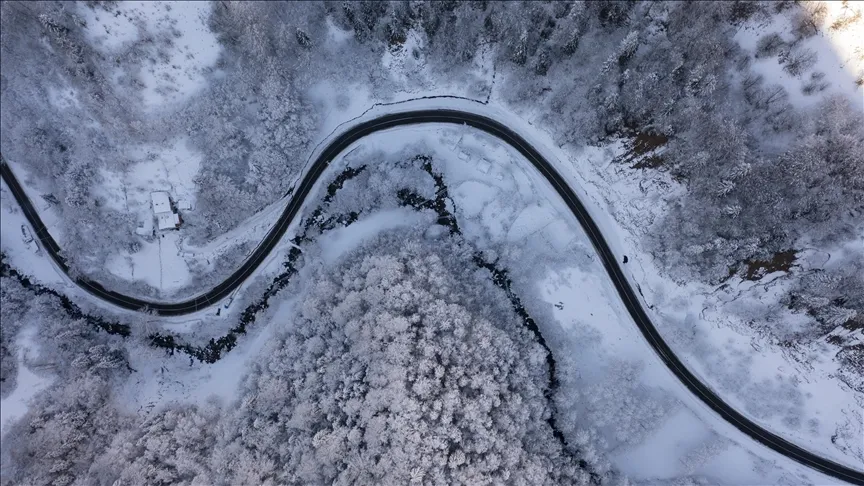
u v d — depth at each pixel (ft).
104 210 220.23
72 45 197.67
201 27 207.10
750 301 194.39
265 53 202.28
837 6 181.16
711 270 191.83
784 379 194.80
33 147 215.92
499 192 220.43
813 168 170.40
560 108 209.97
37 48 208.13
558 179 218.59
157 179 218.79
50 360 222.69
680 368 207.10
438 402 179.52
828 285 177.58
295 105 214.69
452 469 176.14
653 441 204.33
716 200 185.57
